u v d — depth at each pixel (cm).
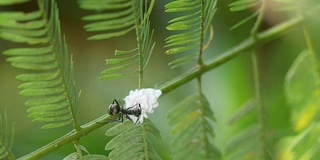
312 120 26
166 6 24
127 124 25
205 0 24
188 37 25
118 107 25
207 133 25
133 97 25
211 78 35
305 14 26
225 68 35
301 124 26
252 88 35
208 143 25
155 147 33
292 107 26
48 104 24
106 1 23
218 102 35
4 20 22
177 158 25
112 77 25
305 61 26
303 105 26
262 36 26
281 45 35
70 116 25
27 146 35
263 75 35
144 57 25
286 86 26
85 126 25
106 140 34
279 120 33
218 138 33
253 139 25
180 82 26
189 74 26
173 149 25
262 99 25
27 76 24
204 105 25
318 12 26
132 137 25
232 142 25
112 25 24
